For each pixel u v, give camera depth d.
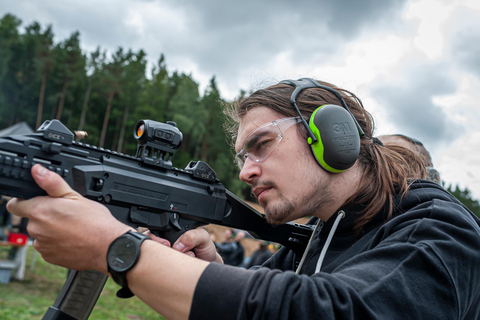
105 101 59.28
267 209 1.18
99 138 57.59
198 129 55.12
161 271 0.83
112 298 8.91
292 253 1.62
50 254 0.94
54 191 0.93
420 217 1.00
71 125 53.00
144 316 7.86
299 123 1.19
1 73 50.00
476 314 1.01
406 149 1.49
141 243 0.88
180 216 1.42
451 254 0.87
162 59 77.50
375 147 1.28
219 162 51.91
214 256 1.47
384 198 1.15
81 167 1.14
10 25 59.31
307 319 0.74
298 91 1.25
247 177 1.20
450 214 0.96
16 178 0.98
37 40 53.72
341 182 1.21
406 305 0.79
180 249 1.37
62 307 1.31
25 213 0.95
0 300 6.85
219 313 0.76
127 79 59.22
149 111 58.25
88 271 1.34
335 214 1.24
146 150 1.33
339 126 1.16
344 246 1.21
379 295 0.79
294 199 1.16
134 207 1.29
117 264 0.86
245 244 23.45
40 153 1.07
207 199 1.47
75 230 0.90
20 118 51.59
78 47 55.50
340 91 1.40
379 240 1.05
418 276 0.83
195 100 56.91
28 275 9.20
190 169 1.51
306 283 0.79
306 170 1.16
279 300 0.75
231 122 1.53
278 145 1.17
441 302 0.82
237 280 0.80
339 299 0.77
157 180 1.34
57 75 53.28
